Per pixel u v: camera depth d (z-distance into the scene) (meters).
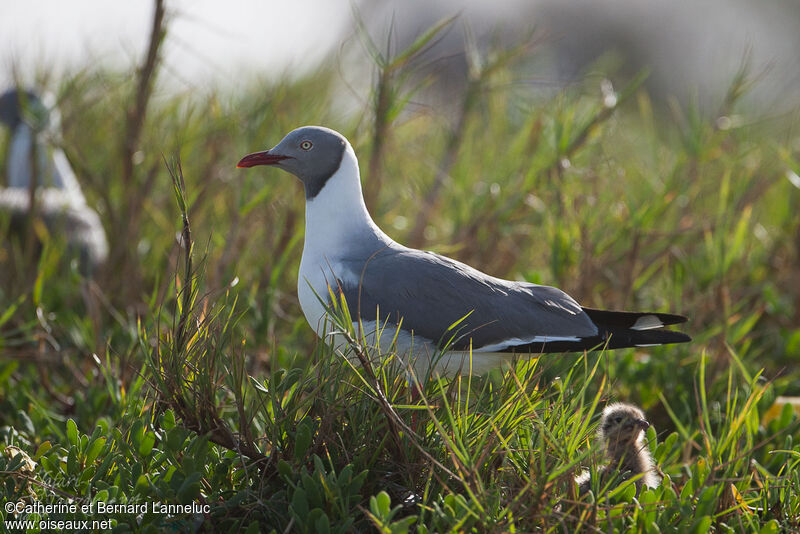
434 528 6.64
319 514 6.54
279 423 7.19
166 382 7.12
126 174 12.56
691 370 10.33
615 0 30.08
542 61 18.06
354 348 6.87
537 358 8.27
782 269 13.65
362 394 7.28
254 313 10.78
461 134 14.14
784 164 14.77
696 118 13.16
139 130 12.56
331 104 15.39
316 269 8.60
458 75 16.00
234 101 14.38
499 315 8.22
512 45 15.21
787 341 11.62
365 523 6.79
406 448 7.04
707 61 26.84
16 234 12.88
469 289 8.27
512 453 7.14
